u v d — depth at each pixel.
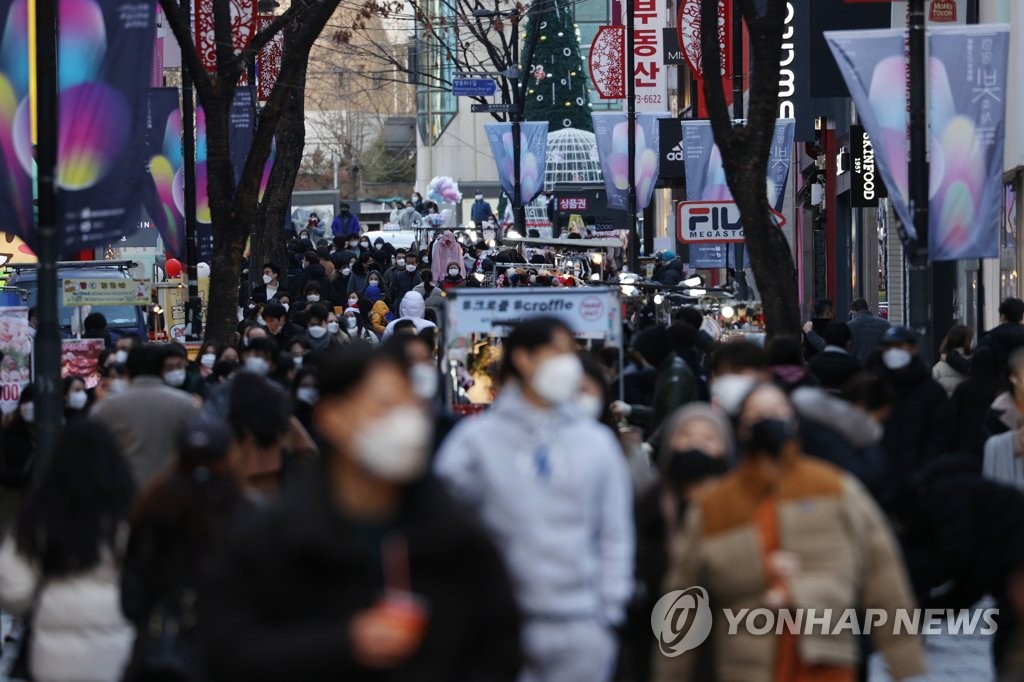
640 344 33.28
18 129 30.45
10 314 36.88
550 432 16.14
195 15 55.31
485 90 97.75
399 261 84.31
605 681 16.28
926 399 26.28
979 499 20.36
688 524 16.55
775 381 25.98
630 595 16.62
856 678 19.55
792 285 39.50
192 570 16.53
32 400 29.83
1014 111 53.88
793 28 63.69
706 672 17.19
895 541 20.47
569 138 146.62
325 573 10.96
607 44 91.38
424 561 11.00
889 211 69.50
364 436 10.80
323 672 10.60
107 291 51.62
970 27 32.91
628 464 20.05
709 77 40.06
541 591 15.84
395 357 11.16
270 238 76.94
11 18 30.33
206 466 17.02
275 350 33.00
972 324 59.75
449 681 11.02
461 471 16.12
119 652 17.81
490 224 120.88
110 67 31.06
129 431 24.30
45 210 28.77
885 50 33.12
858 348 47.28
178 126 55.56
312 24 44.47
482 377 32.16
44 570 17.75
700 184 58.38
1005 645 20.38
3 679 22.31
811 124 63.97
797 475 16.25
